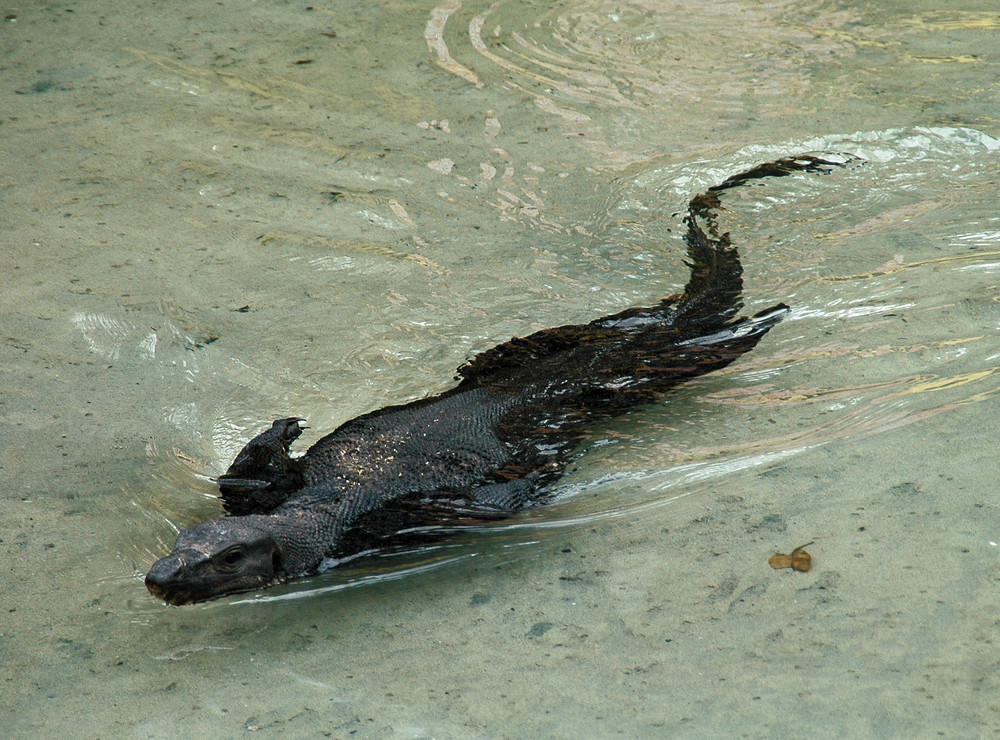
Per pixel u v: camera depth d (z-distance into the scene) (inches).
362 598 467.5
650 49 1019.9
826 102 910.4
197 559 450.0
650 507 512.7
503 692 406.0
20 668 422.6
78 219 754.8
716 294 673.0
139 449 547.5
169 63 975.6
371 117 896.9
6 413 567.2
